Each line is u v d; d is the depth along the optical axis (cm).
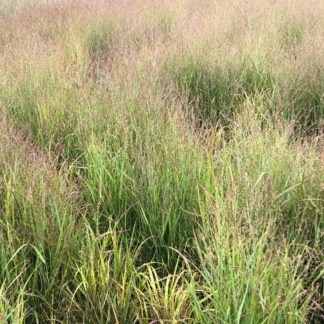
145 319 196
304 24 696
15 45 628
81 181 312
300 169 274
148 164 282
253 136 306
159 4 859
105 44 705
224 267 196
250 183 245
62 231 235
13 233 239
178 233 268
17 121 391
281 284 184
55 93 425
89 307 207
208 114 453
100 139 334
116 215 284
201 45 543
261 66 489
